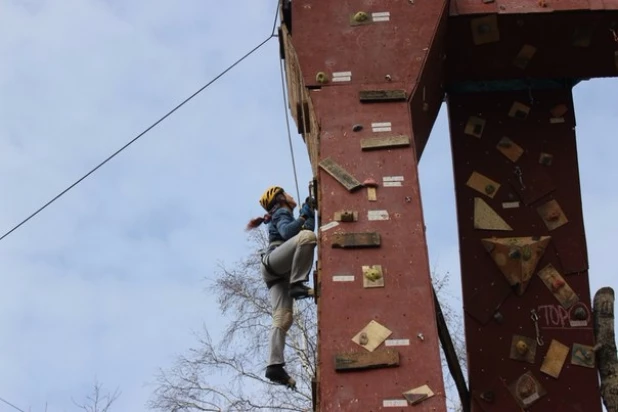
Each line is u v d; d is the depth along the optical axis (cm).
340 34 1033
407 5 1048
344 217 920
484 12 1069
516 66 1151
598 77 1171
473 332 1147
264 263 992
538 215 1174
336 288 885
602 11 1072
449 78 1167
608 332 1131
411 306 873
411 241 909
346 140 970
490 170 1192
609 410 1102
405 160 957
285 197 1026
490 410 1125
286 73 1169
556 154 1195
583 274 1156
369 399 828
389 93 998
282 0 1075
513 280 1152
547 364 1131
